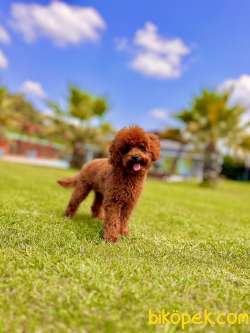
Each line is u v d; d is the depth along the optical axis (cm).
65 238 71
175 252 71
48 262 55
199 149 428
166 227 98
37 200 119
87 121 471
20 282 48
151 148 78
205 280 55
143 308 43
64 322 39
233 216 139
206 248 79
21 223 81
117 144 76
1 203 104
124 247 70
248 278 60
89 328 38
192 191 279
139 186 78
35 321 39
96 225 88
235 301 48
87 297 45
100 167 88
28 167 358
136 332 38
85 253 62
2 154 597
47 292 45
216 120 385
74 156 486
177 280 54
